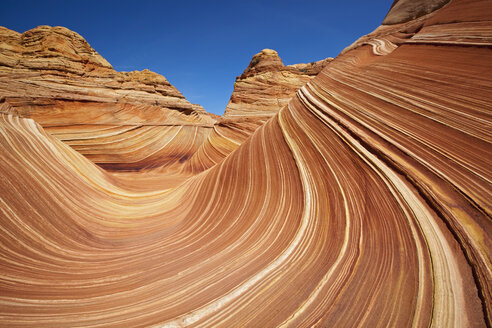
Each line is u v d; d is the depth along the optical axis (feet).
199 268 12.97
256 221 15.97
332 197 13.24
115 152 55.93
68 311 9.90
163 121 73.51
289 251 12.01
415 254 8.63
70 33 78.02
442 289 7.27
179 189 30.99
